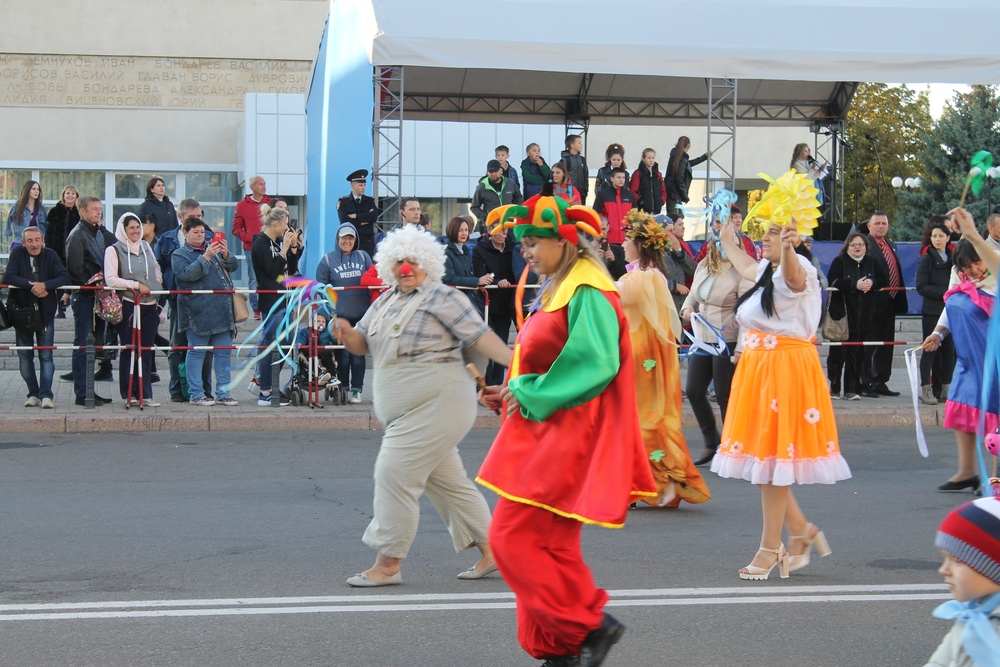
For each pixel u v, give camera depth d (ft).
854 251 46.01
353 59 51.78
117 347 40.52
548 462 14.57
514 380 14.89
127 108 94.43
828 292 46.32
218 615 18.71
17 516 26.05
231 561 22.26
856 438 40.04
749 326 21.72
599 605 14.93
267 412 40.47
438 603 19.53
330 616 18.71
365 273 41.68
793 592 20.36
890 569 22.15
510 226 15.57
